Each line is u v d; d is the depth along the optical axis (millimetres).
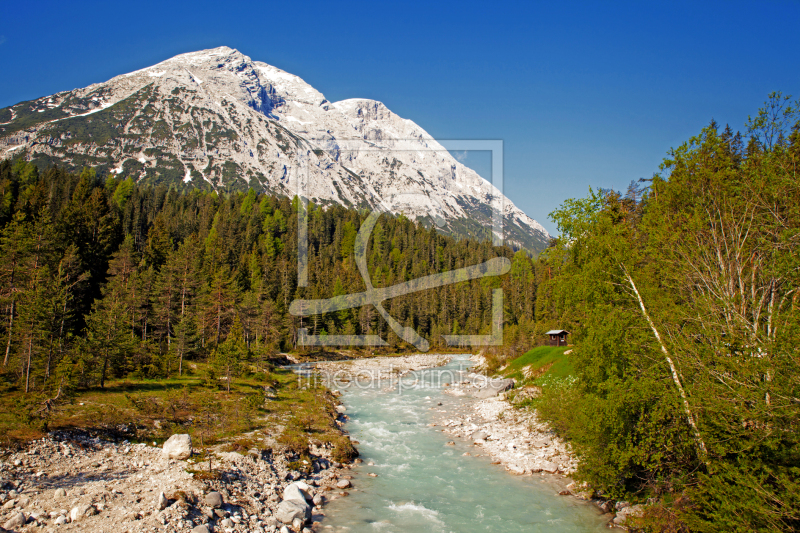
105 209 76062
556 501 17938
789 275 12867
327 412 31531
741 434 11984
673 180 17984
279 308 71312
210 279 69938
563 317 21969
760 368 11477
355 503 17531
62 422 20438
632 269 16578
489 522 16031
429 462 22812
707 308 13953
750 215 14820
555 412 23141
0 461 15570
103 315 35531
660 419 14133
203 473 16359
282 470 19406
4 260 39031
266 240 114438
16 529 11414
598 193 22047
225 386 36250
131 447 19297
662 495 15094
